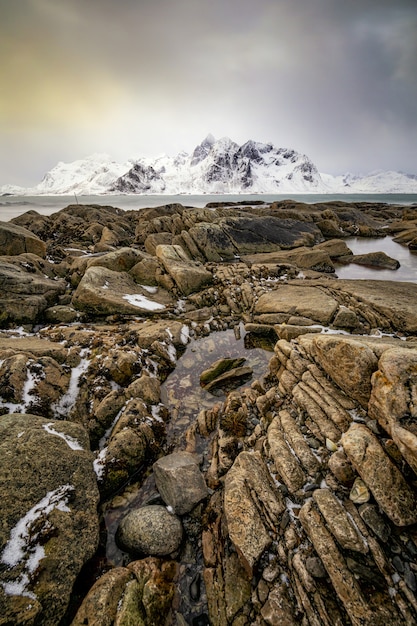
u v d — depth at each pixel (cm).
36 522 456
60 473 530
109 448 625
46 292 1295
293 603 391
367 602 354
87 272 1355
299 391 655
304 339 794
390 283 1392
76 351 901
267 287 1476
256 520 467
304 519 441
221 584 437
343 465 462
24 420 589
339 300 1205
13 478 486
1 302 1098
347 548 394
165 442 702
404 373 438
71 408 733
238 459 576
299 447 544
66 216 3503
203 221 2550
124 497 584
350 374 546
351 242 2938
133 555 487
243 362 988
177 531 500
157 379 879
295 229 2666
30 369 730
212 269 1753
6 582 391
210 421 745
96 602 392
